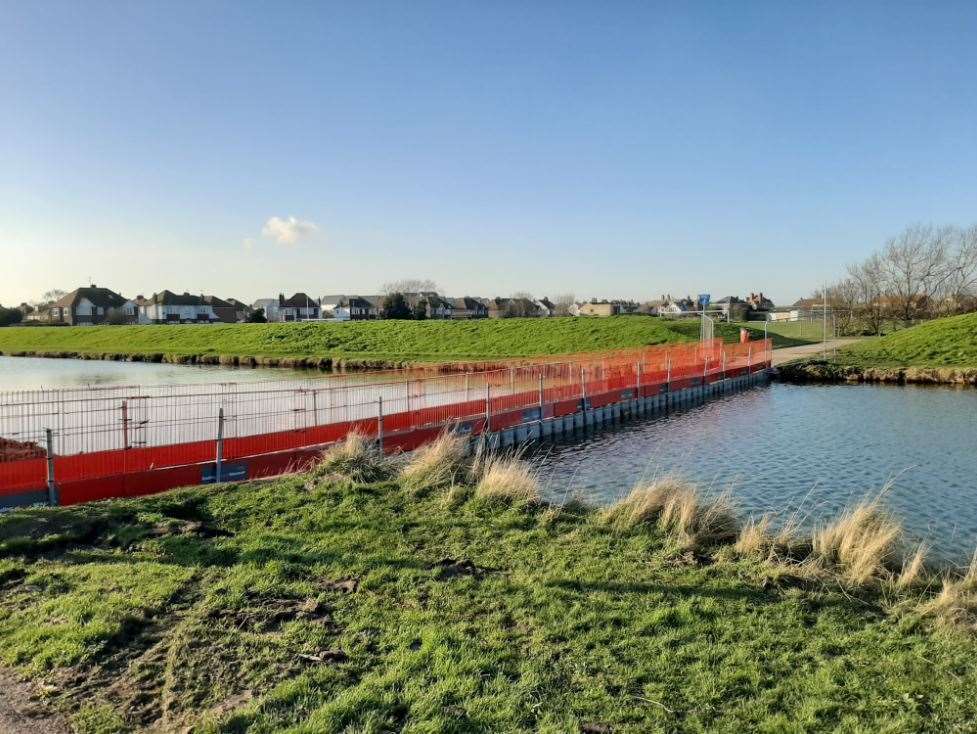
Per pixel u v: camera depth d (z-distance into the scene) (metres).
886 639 5.45
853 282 68.25
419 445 15.56
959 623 5.76
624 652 5.07
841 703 4.47
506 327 58.34
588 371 26.08
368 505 8.80
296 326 65.62
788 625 5.65
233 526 8.00
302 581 6.34
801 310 92.25
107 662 4.83
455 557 7.10
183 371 43.47
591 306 143.75
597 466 16.38
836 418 23.36
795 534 8.94
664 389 26.86
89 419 17.53
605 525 8.36
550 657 4.97
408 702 4.30
